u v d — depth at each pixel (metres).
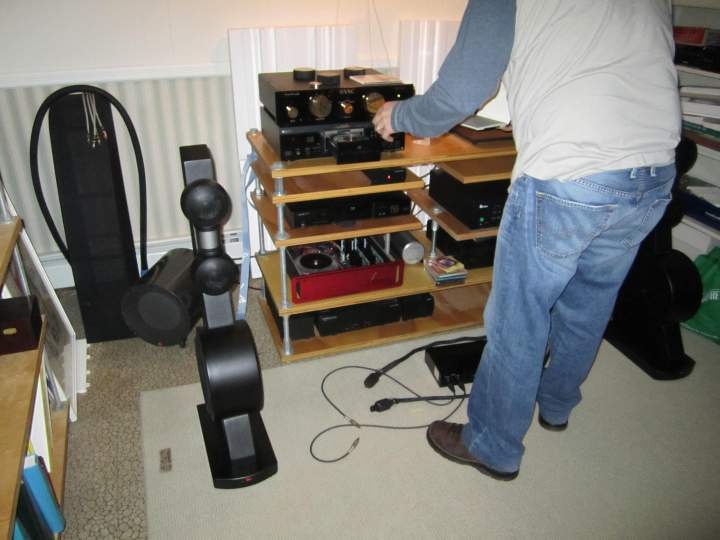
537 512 1.47
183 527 1.40
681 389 1.92
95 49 1.95
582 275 1.37
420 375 1.93
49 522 1.28
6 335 1.30
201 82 2.12
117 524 1.40
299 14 2.11
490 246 2.04
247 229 2.02
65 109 1.75
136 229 2.31
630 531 1.43
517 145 1.24
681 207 1.88
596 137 1.10
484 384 1.41
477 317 2.16
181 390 1.83
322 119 1.61
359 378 1.91
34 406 1.29
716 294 2.15
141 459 1.59
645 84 1.10
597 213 1.16
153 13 1.96
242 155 2.18
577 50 1.09
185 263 2.02
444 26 2.24
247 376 1.44
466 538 1.40
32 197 2.12
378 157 1.64
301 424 1.71
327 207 1.76
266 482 1.52
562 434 1.72
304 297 1.84
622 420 1.78
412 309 2.10
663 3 1.15
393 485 1.53
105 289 1.94
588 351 1.51
